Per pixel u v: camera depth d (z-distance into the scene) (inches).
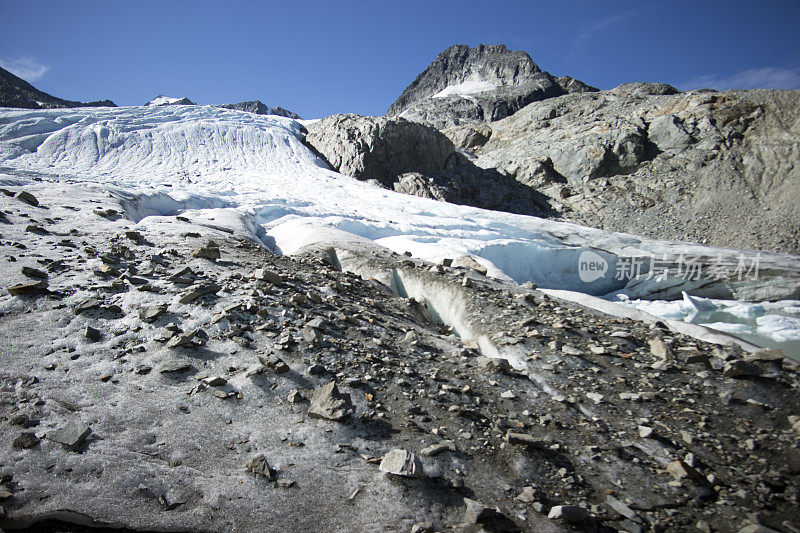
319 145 2352.4
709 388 255.3
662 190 2219.5
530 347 303.6
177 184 1307.8
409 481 152.5
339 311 305.6
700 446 199.0
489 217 1614.2
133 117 2128.4
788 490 169.8
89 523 124.1
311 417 181.9
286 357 223.8
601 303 547.2
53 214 462.9
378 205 1509.6
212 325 244.1
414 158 2269.9
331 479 151.1
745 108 2385.6
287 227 829.2
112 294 267.6
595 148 2459.4
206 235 483.5
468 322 370.9
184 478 144.8
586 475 172.9
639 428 208.8
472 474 163.0
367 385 213.3
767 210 1909.4
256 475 148.5
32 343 210.2
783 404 238.2
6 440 150.1
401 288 502.6
